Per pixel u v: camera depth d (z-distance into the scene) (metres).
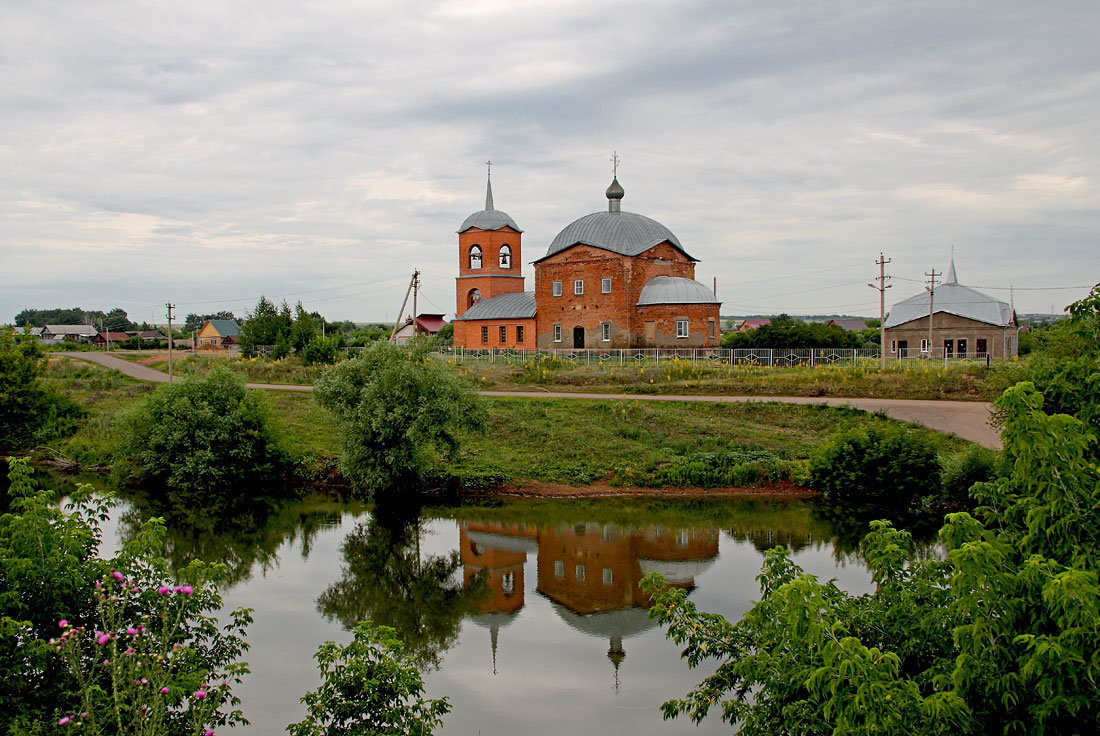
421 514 28.56
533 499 30.50
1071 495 7.70
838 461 29.42
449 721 13.38
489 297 69.25
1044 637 6.67
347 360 31.91
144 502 30.84
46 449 38.53
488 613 18.61
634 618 18.17
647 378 46.69
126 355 74.69
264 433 34.47
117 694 7.73
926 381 40.91
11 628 8.17
